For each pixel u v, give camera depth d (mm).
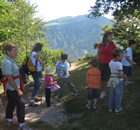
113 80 3322
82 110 3906
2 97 5137
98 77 3756
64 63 4613
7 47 2635
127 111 3424
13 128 2918
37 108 4266
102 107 3889
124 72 5117
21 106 2822
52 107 4355
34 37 10195
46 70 4309
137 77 6020
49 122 3420
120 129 2793
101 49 4055
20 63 8695
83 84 6531
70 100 4680
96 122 3152
